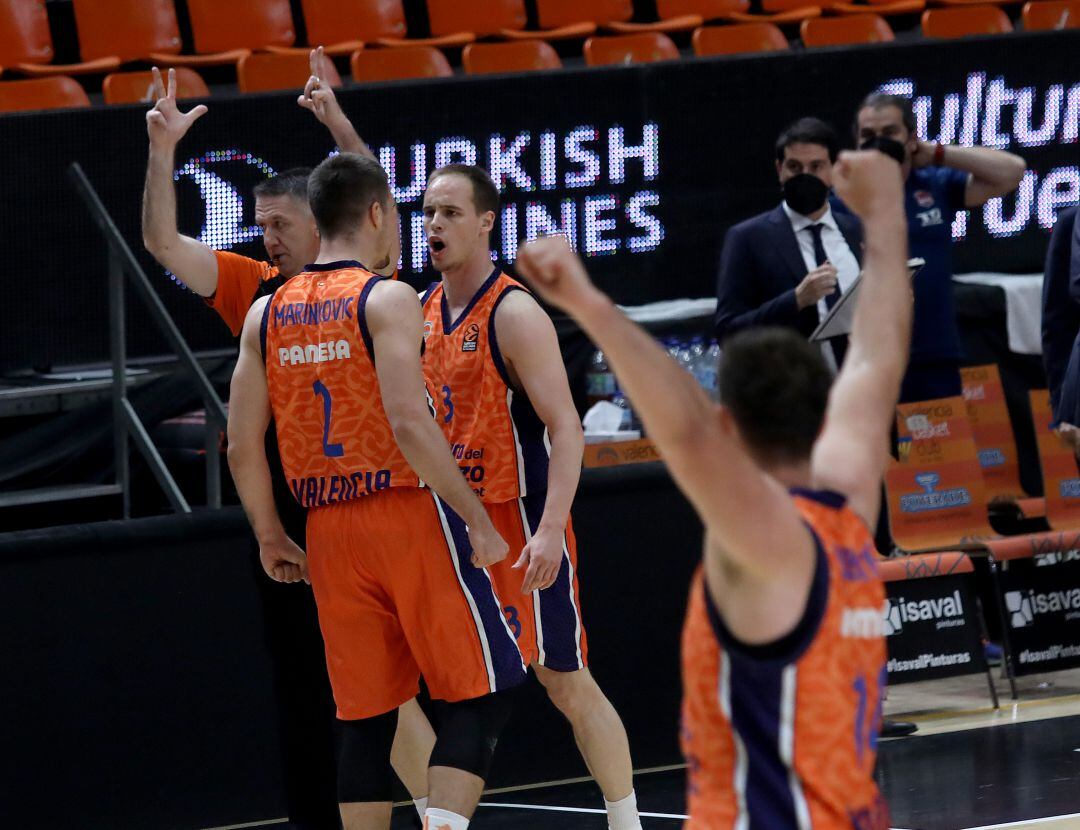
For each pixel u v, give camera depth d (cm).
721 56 2469
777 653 650
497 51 2841
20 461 2055
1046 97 2622
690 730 684
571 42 3062
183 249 1473
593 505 1750
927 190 2003
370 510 1248
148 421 2147
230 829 1612
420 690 1655
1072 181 2633
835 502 682
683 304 2409
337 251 1284
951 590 2030
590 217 2420
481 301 1408
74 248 2164
